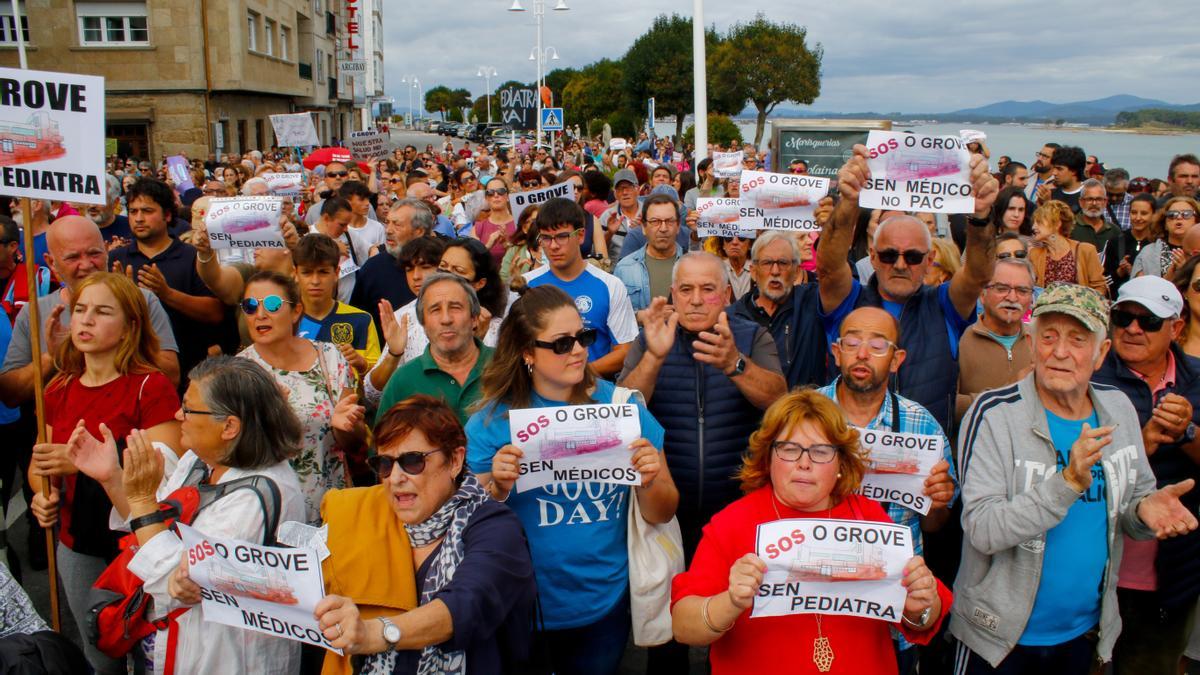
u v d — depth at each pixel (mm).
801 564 2523
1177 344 3809
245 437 2967
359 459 4137
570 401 3391
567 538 3316
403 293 6457
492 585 2559
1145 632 3684
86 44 28328
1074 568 3074
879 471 3197
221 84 29531
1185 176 9586
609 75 63094
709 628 2652
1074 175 10125
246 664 2844
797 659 2732
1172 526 2934
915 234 4156
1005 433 3152
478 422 3383
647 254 7117
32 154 4129
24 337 4816
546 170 15359
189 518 2893
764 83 44688
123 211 12492
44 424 3945
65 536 3740
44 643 2695
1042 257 7348
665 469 3385
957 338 4625
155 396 3893
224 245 6047
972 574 3223
